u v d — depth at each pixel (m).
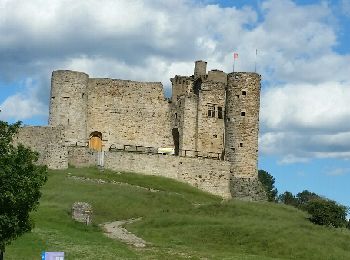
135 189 85.44
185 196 88.56
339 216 79.19
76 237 57.56
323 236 67.50
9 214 39.91
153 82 108.06
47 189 80.62
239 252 59.28
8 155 40.22
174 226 68.25
